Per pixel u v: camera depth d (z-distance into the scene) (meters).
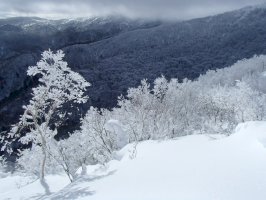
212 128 26.25
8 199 14.79
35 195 14.87
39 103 16.84
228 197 7.28
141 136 21.42
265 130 11.59
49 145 18.78
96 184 11.16
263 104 28.83
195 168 10.01
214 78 94.00
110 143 20.59
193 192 7.93
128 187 9.58
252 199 7.02
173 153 12.74
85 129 20.70
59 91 16.84
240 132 12.73
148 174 10.66
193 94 40.41
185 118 32.25
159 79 29.28
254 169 8.78
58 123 18.88
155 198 8.06
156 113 25.03
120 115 28.22
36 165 21.27
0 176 32.12
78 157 20.88
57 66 16.52
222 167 9.49
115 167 13.57
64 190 11.87
